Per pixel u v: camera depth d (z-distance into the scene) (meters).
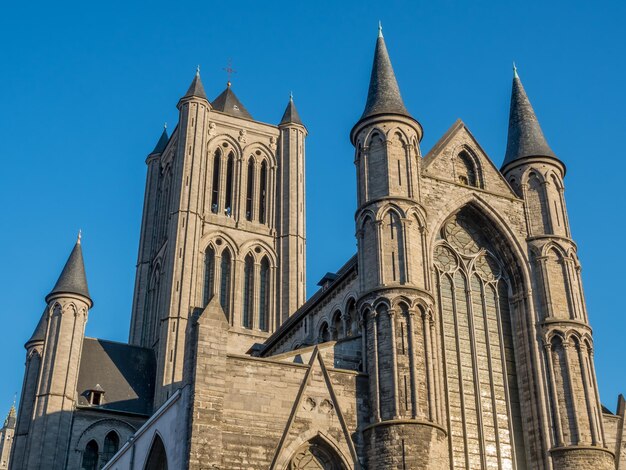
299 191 132.00
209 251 122.69
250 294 122.62
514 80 76.81
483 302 65.00
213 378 51.41
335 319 72.00
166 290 114.81
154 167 141.75
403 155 63.69
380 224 60.69
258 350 87.12
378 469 53.06
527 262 66.38
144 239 135.25
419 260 60.25
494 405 61.03
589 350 63.59
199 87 132.00
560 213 68.81
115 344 114.25
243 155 131.75
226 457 50.34
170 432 53.88
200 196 123.88
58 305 104.19
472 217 67.50
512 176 70.69
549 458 59.09
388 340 56.47
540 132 72.44
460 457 57.66
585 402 61.03
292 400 53.72
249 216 130.25
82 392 104.00
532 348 63.16
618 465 63.16
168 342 109.50
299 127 137.25
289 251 126.19
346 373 56.06
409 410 54.25
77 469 96.50
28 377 106.19
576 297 65.38
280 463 51.44
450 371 60.72
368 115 65.00
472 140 69.69
